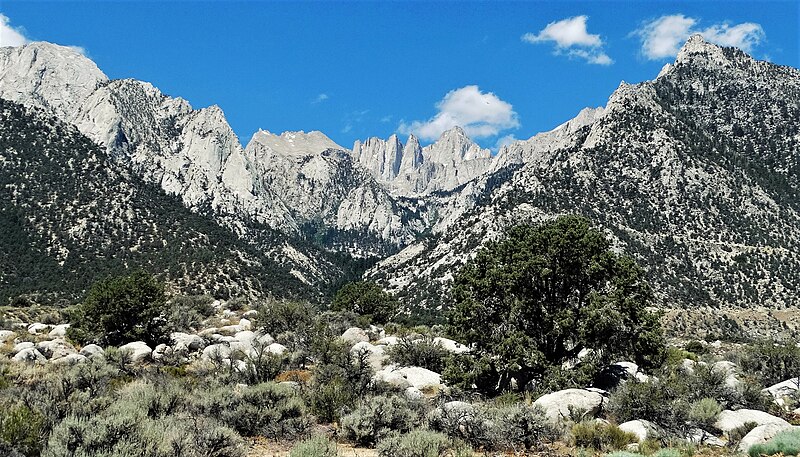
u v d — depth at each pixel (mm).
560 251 25609
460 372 24578
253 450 14477
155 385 19859
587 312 24234
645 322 24594
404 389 23297
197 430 13539
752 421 17453
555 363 25156
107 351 27906
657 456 14023
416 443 13508
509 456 14719
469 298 26312
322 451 13008
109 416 12898
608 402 19172
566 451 15258
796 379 27188
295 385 21172
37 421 12492
